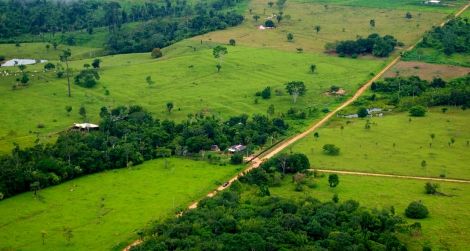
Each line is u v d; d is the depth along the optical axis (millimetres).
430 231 176250
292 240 166750
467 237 172625
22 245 173875
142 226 184375
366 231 171750
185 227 173625
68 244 174625
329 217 180250
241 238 164125
